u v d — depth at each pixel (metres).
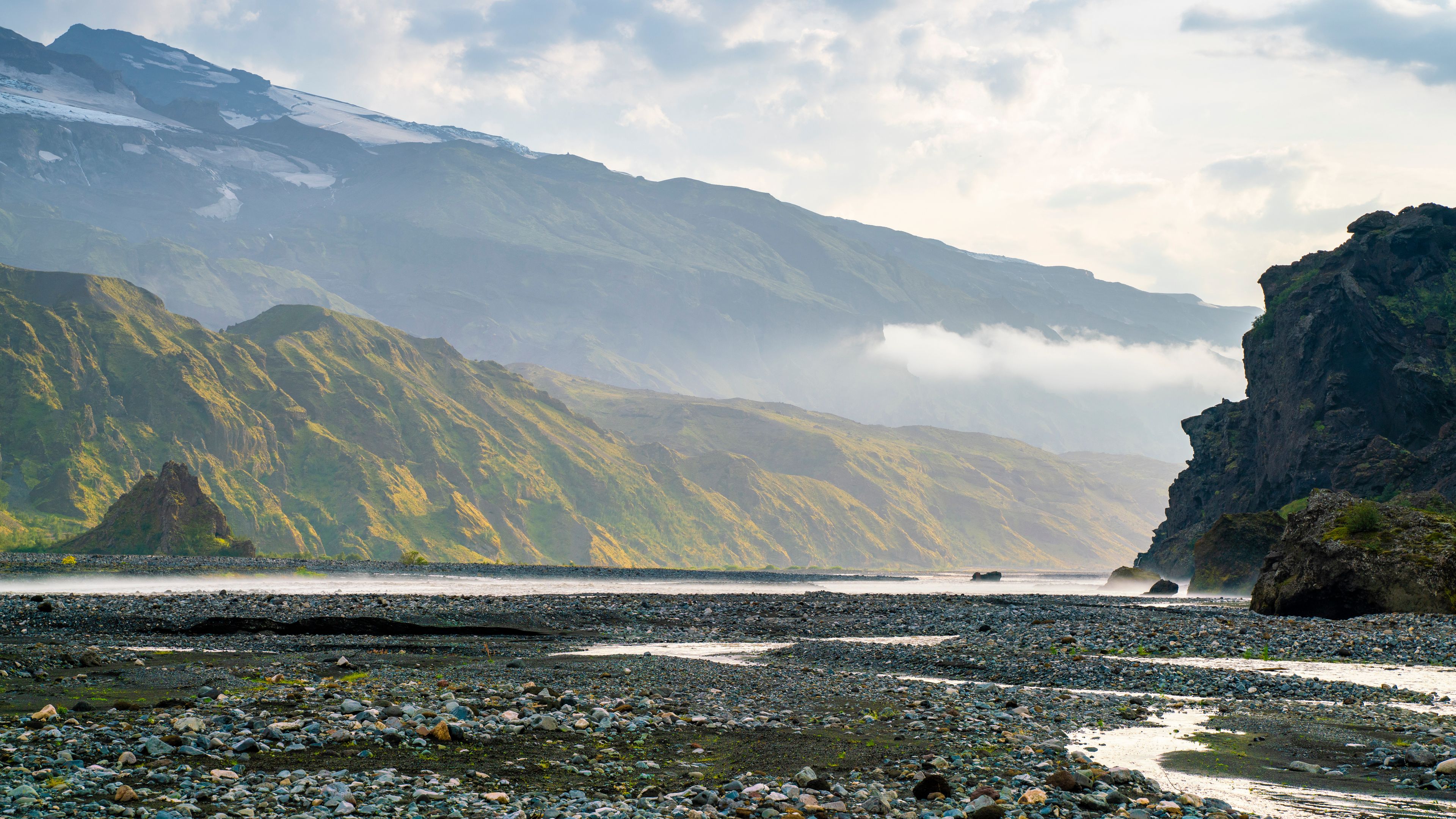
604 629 52.00
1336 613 57.53
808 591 121.38
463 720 20.81
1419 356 131.12
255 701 21.95
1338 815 15.27
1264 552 111.31
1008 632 49.44
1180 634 46.50
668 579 157.62
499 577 132.25
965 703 26.56
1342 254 149.75
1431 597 54.81
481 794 14.88
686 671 32.75
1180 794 16.06
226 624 45.09
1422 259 140.62
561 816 13.66
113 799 13.18
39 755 15.53
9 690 23.09
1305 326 145.12
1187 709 26.39
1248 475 163.50
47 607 49.06
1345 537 59.03
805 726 22.53
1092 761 19.06
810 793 15.61
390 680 27.69
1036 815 14.60
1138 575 132.38
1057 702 27.44
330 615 51.72
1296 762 19.42
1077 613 66.75
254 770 15.72
